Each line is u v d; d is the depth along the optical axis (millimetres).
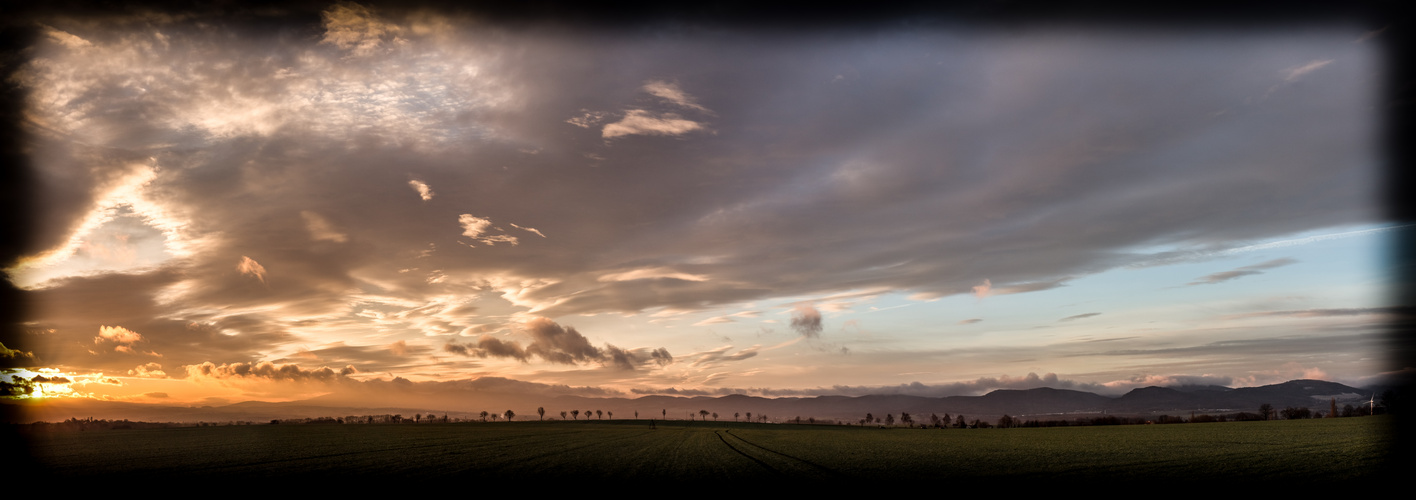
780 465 57312
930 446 81688
